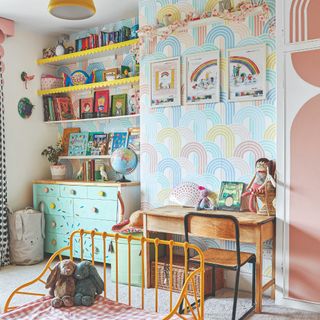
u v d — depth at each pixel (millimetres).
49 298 2430
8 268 4324
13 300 3328
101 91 4832
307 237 3094
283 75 3164
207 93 3717
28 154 4938
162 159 4004
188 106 3832
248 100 3510
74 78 4836
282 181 3180
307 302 3098
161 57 3979
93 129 4945
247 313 2977
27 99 4918
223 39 3623
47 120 5082
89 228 4348
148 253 3645
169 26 3854
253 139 3504
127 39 4406
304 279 3111
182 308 3107
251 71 3492
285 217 3176
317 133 3047
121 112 4609
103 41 4555
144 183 4121
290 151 3152
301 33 3090
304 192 3104
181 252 3912
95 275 2459
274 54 3385
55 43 5211
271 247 3410
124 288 3645
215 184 3707
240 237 3104
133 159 4266
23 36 4867
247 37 3504
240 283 3592
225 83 3627
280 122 3182
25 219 4449
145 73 4082
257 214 3336
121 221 4031
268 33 3404
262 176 3338
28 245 4445
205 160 3750
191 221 3117
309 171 3082
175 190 3842
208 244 3746
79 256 4430
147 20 4078
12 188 4758
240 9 3482
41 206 4730
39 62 5004
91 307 2312
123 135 4625
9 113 4723
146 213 3557
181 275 3484
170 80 3918
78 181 4570
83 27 4871
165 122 3979
